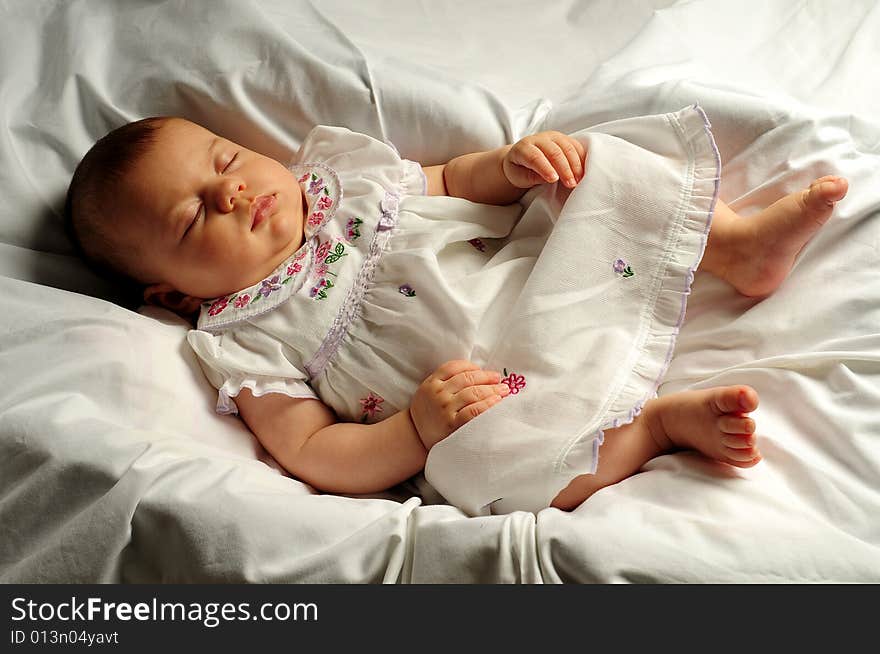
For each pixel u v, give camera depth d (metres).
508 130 1.54
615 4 1.83
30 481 1.10
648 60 1.60
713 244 1.28
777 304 1.25
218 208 1.30
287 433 1.28
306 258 1.34
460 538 1.04
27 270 1.39
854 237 1.25
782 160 1.32
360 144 1.45
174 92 1.54
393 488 1.29
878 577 0.97
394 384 1.27
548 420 1.15
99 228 1.36
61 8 1.59
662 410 1.15
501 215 1.42
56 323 1.23
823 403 1.13
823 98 1.52
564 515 1.07
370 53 1.63
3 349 1.21
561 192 1.34
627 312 1.25
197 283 1.35
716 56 1.64
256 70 1.55
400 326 1.27
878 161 1.32
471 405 1.17
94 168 1.35
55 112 1.49
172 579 1.07
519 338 1.23
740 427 1.07
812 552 0.99
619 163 1.29
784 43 1.64
